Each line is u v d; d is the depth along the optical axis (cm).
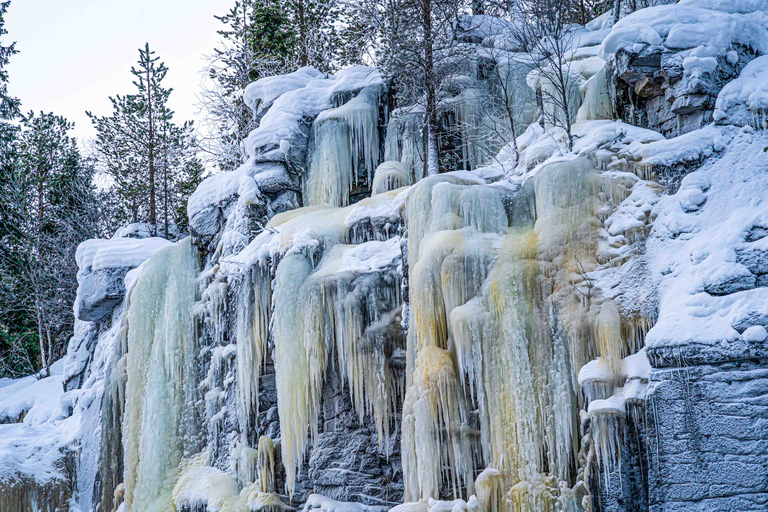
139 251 2367
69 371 2522
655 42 1272
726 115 1164
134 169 3266
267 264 1631
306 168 1891
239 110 2947
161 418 1875
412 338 1302
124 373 2061
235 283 1764
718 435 898
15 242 3372
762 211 1004
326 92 1953
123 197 3381
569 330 1098
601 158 1220
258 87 2097
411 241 1345
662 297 1030
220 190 1931
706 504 895
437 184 1315
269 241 1650
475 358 1177
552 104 1591
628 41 1302
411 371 1295
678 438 922
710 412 906
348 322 1434
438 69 1802
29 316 3331
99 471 2078
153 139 3253
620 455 972
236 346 1722
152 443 1861
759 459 870
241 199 1833
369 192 1862
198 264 1958
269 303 1627
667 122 1267
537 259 1171
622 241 1116
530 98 1791
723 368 908
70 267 3284
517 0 1897
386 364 1406
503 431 1134
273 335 1544
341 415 1466
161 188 3262
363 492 1418
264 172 1867
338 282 1459
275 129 1888
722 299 944
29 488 2044
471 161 1791
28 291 3256
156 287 1983
